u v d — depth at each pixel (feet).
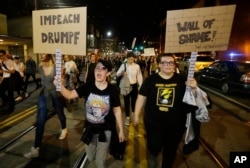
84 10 8.54
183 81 8.70
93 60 20.08
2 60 21.80
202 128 17.15
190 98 8.13
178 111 8.44
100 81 8.15
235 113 21.54
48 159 11.78
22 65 29.01
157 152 8.82
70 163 11.41
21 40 55.42
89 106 8.29
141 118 19.24
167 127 8.54
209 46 8.55
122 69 17.48
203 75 41.42
